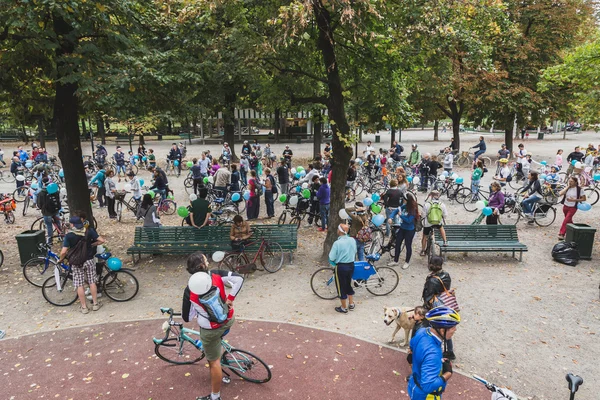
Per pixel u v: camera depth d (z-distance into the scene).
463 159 28.12
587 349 6.63
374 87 10.75
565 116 26.83
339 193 10.30
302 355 6.39
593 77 11.45
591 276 9.55
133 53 10.86
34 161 24.89
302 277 9.64
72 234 7.84
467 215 15.30
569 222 11.83
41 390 5.63
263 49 9.30
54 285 8.31
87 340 6.94
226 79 12.04
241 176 21.14
